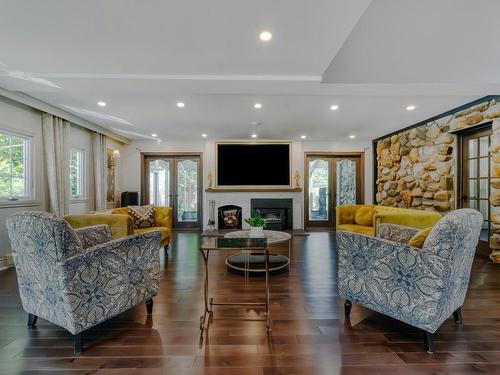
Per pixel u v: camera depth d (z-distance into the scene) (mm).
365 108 3977
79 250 1730
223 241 2170
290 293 2605
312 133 5754
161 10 1731
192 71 2623
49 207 4102
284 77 2732
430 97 3520
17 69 2576
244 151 6398
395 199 5605
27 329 1951
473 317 2104
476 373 1500
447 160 4254
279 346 1748
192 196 6730
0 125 3373
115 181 6203
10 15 1764
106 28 1927
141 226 4168
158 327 1983
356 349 1717
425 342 1726
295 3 1667
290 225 6410
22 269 1880
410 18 1965
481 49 2406
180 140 6551
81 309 1688
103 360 1616
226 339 1828
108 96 3439
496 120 3457
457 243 1633
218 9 1723
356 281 2012
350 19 1827
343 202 6703
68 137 4398
